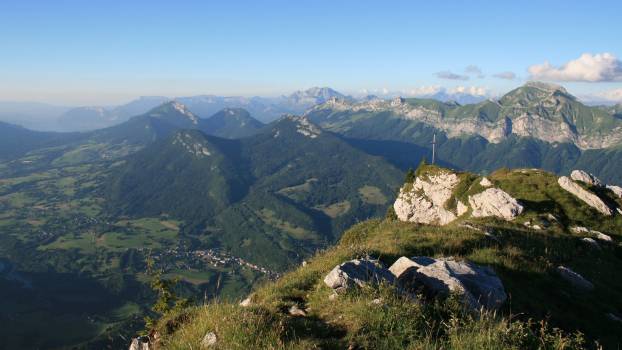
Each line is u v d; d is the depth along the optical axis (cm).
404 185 6769
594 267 2478
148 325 1467
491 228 2895
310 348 928
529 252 2356
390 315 1054
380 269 1423
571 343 1158
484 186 5262
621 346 1455
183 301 2392
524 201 4534
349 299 1191
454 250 2114
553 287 1834
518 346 986
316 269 1788
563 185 4697
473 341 966
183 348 1007
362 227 4634
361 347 959
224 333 990
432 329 1047
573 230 3844
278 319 1104
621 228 3994
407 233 2706
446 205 5784
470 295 1300
